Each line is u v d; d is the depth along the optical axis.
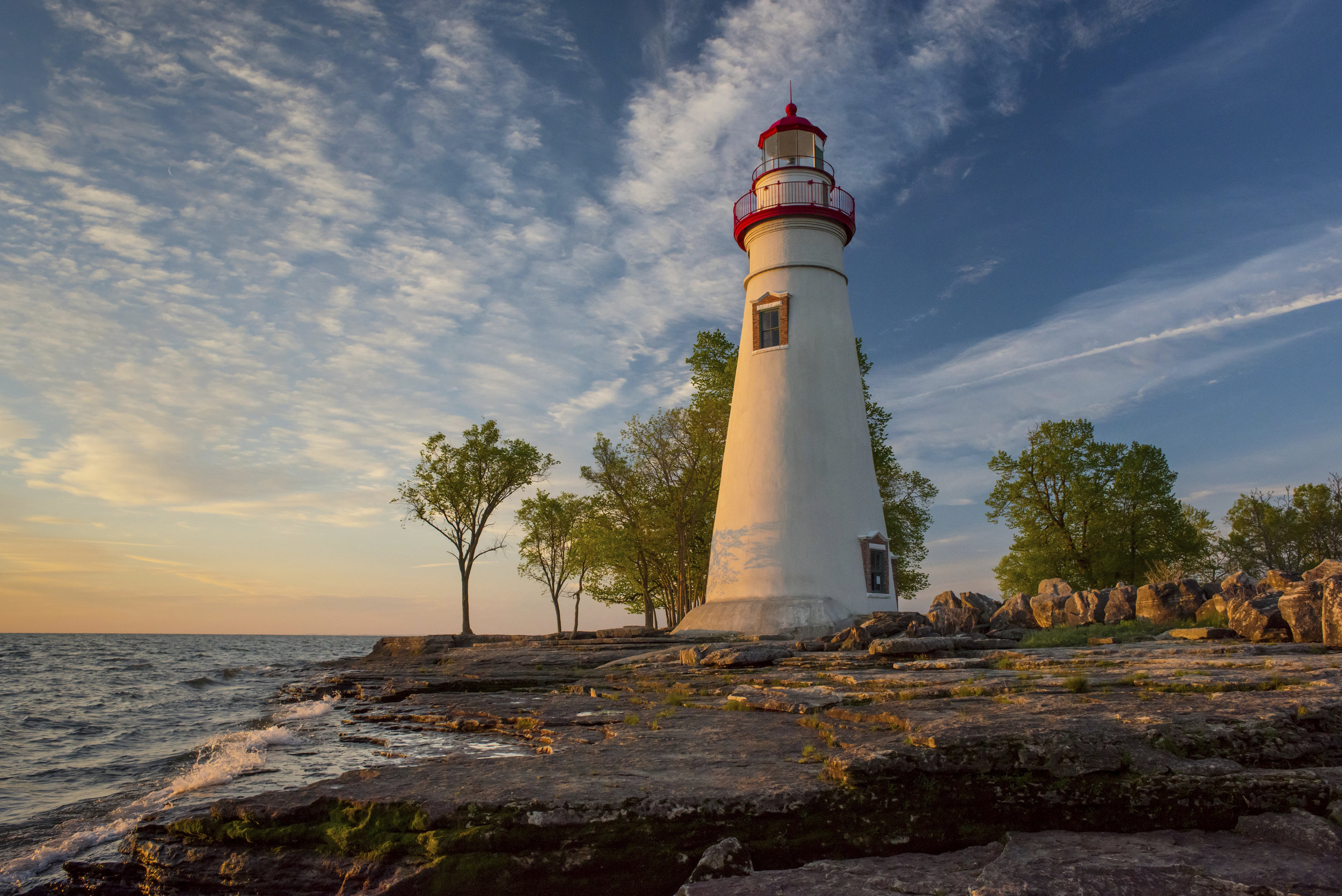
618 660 20.70
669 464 35.72
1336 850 4.97
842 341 27.25
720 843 5.51
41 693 32.38
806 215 27.39
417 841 5.82
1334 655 12.05
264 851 6.09
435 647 36.50
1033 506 41.84
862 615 24.28
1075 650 15.38
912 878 5.04
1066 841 5.45
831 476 25.66
